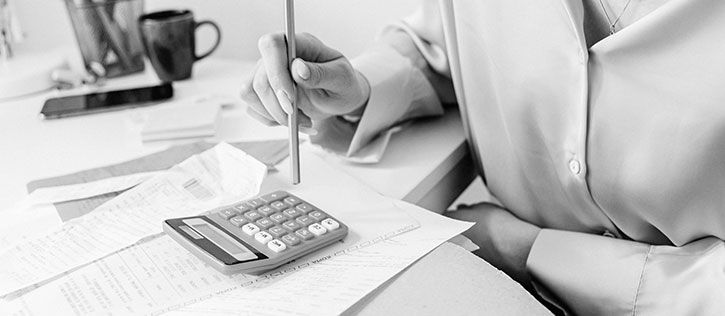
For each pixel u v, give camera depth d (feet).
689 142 1.79
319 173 2.19
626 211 2.02
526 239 2.21
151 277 1.65
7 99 3.18
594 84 1.93
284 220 1.81
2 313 1.55
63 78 3.28
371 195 2.03
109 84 3.35
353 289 1.55
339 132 2.39
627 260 1.91
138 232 1.85
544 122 2.07
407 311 1.50
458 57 2.35
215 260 1.61
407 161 2.29
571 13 1.87
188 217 1.80
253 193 2.03
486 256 2.30
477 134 2.36
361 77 2.34
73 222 1.93
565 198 2.18
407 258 1.68
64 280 1.66
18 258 1.78
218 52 3.83
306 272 1.64
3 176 2.36
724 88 1.71
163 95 3.07
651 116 1.84
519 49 2.07
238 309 1.50
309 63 1.99
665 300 1.80
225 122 2.75
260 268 1.62
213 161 2.23
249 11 3.62
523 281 2.24
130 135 2.69
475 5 2.17
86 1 3.24
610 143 1.93
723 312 1.69
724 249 1.81
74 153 2.54
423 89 2.52
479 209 2.43
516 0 2.03
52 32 3.84
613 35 1.86
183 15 3.36
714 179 1.80
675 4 1.74
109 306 1.55
